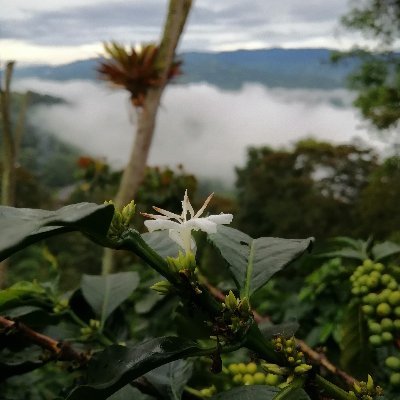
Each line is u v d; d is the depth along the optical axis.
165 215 0.27
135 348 0.28
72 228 0.24
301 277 0.81
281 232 10.45
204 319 0.35
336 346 0.64
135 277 0.48
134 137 1.61
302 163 11.66
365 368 0.50
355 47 8.25
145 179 3.26
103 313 0.45
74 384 0.39
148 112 1.64
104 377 0.27
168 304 0.65
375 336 0.44
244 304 0.27
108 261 1.25
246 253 0.33
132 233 0.26
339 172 11.46
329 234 10.00
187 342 0.27
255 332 0.27
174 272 0.26
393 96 8.12
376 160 11.55
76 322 0.45
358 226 9.82
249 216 11.08
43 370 0.94
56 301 0.45
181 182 3.27
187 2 1.67
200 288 0.26
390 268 0.49
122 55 1.80
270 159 11.75
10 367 0.39
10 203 1.24
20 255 4.01
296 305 0.70
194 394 0.43
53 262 0.59
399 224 8.21
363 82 8.29
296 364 0.28
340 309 0.62
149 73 1.66
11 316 0.43
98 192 3.64
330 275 0.58
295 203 10.71
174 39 1.71
